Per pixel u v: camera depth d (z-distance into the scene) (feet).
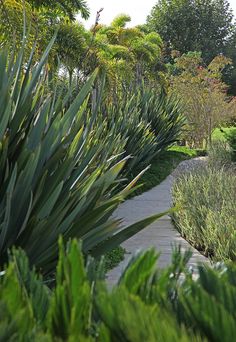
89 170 18.25
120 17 128.47
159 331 5.40
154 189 47.80
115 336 5.86
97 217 15.44
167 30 218.79
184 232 29.07
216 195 31.78
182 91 106.83
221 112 108.58
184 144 112.88
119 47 98.17
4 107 14.96
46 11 58.49
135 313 5.62
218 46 218.18
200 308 5.96
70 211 15.70
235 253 22.24
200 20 217.97
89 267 8.08
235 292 6.53
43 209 14.74
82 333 6.46
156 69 129.90
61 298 6.55
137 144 46.24
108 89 55.36
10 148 15.52
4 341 5.81
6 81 15.20
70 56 56.29
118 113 47.47
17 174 15.10
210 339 5.88
